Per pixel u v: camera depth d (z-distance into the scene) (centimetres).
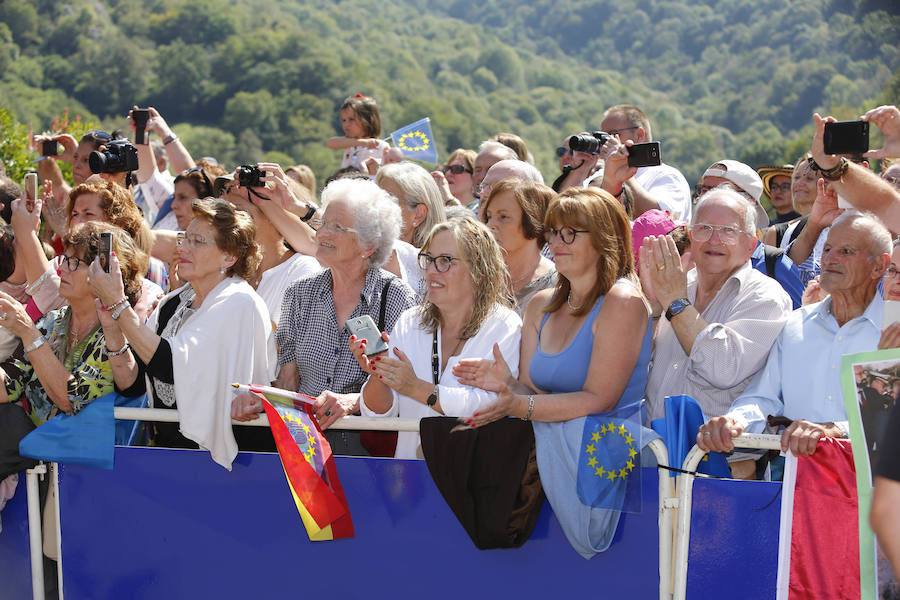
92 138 811
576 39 14138
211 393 434
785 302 452
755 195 616
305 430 417
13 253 535
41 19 9469
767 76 10319
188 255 463
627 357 397
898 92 5831
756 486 397
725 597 397
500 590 407
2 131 1411
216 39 10281
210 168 718
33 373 472
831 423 393
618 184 579
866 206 467
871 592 350
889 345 376
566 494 393
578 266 409
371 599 418
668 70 12731
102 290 429
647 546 400
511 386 403
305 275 547
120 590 439
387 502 416
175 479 435
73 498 441
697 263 467
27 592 454
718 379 430
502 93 11919
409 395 405
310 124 9300
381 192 497
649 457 402
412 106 10131
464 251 430
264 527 427
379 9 14288
